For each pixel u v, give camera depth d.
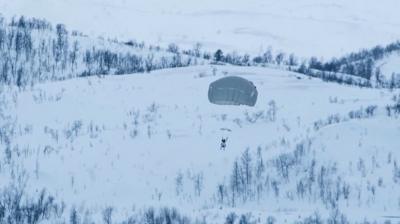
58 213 68.06
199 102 112.75
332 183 77.31
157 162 85.12
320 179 78.12
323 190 76.12
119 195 75.88
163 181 80.00
